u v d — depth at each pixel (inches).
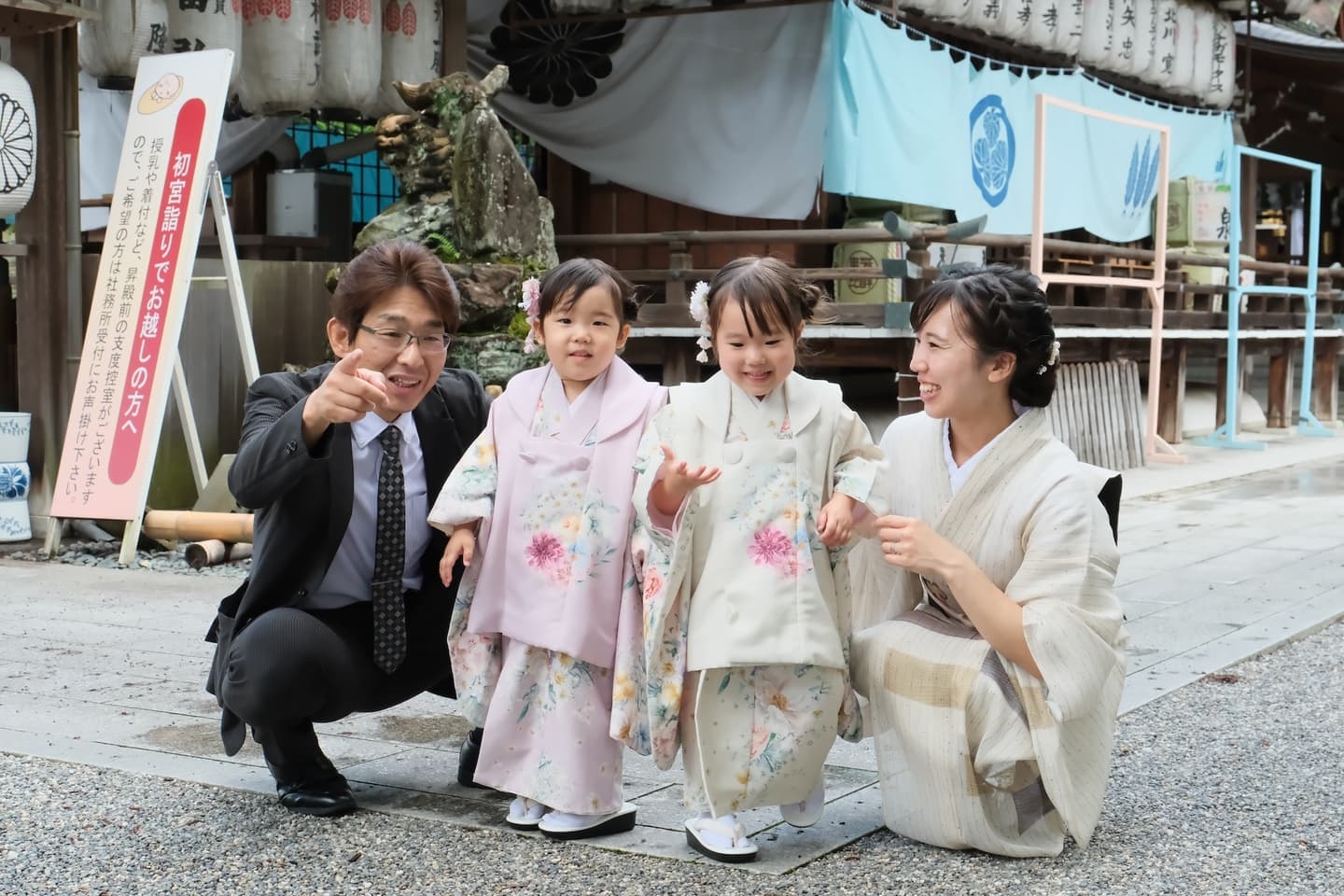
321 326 330.3
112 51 313.3
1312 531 323.6
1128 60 508.1
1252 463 462.0
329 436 120.4
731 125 407.5
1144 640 211.3
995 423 125.0
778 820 131.7
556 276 126.1
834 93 354.9
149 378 271.3
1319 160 842.2
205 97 277.3
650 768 150.1
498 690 126.7
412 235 307.0
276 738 128.3
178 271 271.9
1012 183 437.1
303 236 411.5
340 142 468.4
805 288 119.3
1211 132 571.5
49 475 295.7
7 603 235.0
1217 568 275.6
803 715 119.5
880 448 125.6
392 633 130.2
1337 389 642.2
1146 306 483.8
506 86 438.6
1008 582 122.9
